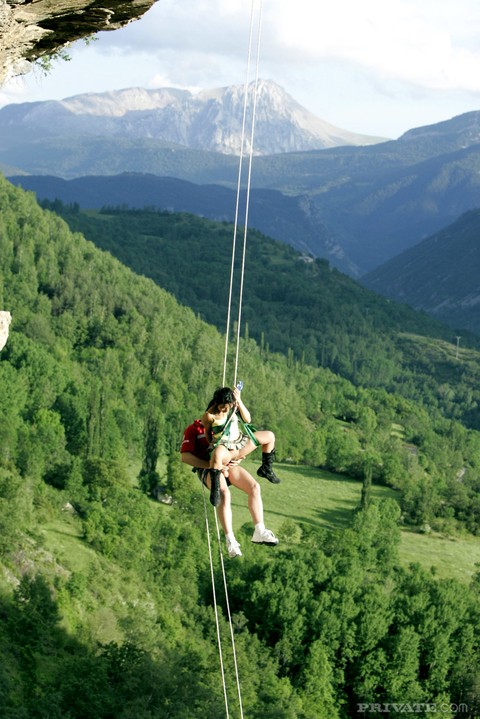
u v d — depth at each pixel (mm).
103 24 13094
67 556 86875
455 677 83688
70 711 58406
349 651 80688
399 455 187125
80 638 69938
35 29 12578
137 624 68312
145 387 184125
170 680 62750
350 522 134125
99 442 134625
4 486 91062
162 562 96375
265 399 196750
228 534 12312
